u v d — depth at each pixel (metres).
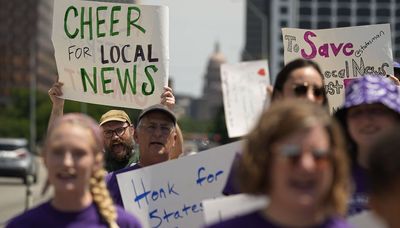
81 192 3.68
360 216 3.77
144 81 6.51
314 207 3.04
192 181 5.13
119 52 6.55
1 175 29.70
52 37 6.66
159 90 6.48
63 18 6.65
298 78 4.62
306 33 6.64
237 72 9.61
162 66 6.49
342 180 3.09
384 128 4.02
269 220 3.05
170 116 5.64
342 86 6.60
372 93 4.00
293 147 2.96
